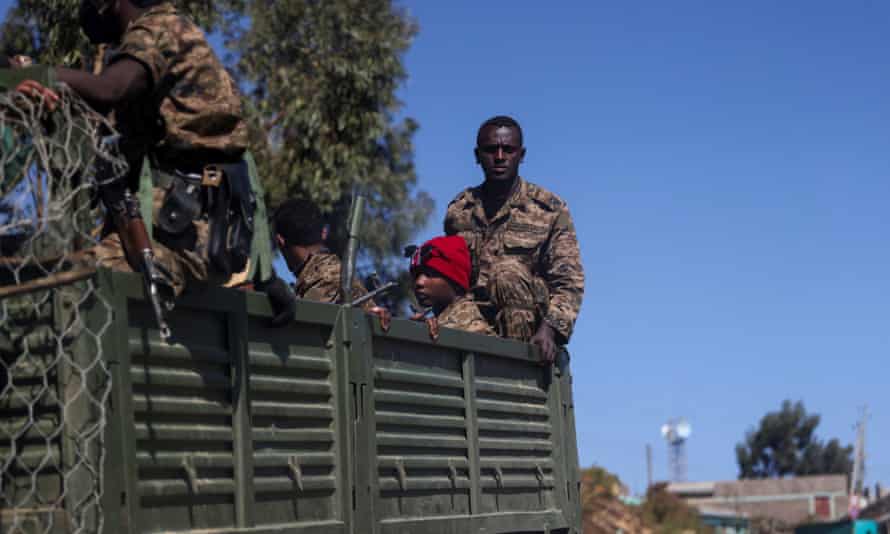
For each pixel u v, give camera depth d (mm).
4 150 3926
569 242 7566
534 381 6707
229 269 4438
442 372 5789
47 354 3865
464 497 5809
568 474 6914
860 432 53469
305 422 4832
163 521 4074
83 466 3775
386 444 5238
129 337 4020
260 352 4617
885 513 48688
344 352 5031
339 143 15664
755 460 89062
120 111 4285
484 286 7477
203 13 14891
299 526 4637
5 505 3875
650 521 40344
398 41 15938
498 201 7645
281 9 15680
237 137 4434
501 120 7672
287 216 6430
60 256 3939
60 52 12812
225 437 4379
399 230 16297
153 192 4285
